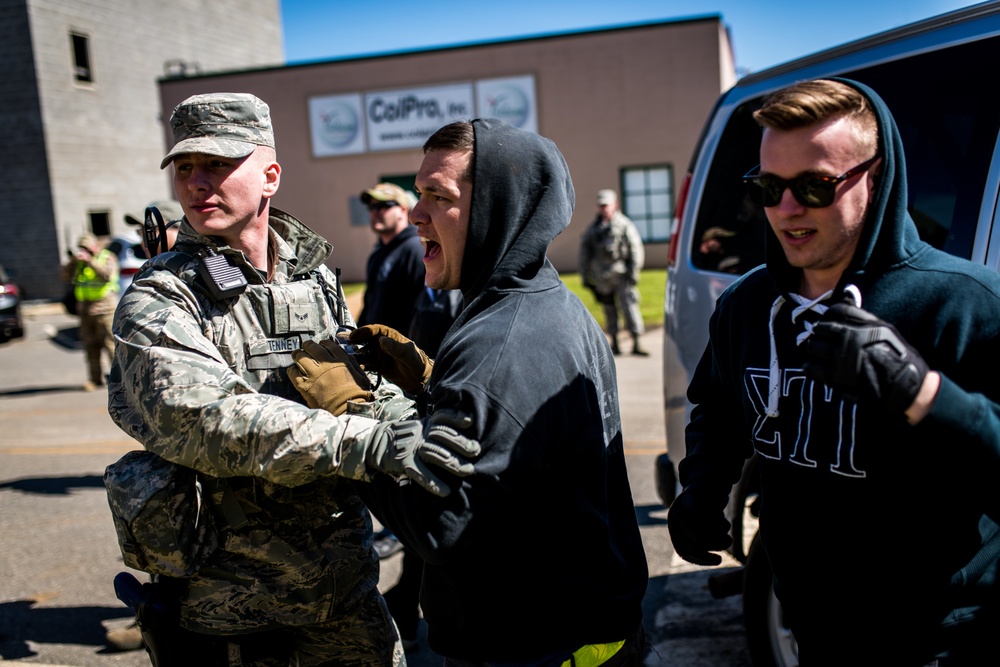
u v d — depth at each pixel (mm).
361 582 2076
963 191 2469
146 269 1914
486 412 1549
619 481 1886
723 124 3547
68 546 4719
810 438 1646
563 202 1742
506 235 1682
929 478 1544
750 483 2865
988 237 2371
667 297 3674
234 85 21047
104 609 3912
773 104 1533
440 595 1747
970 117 2496
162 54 23453
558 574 1673
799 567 1729
